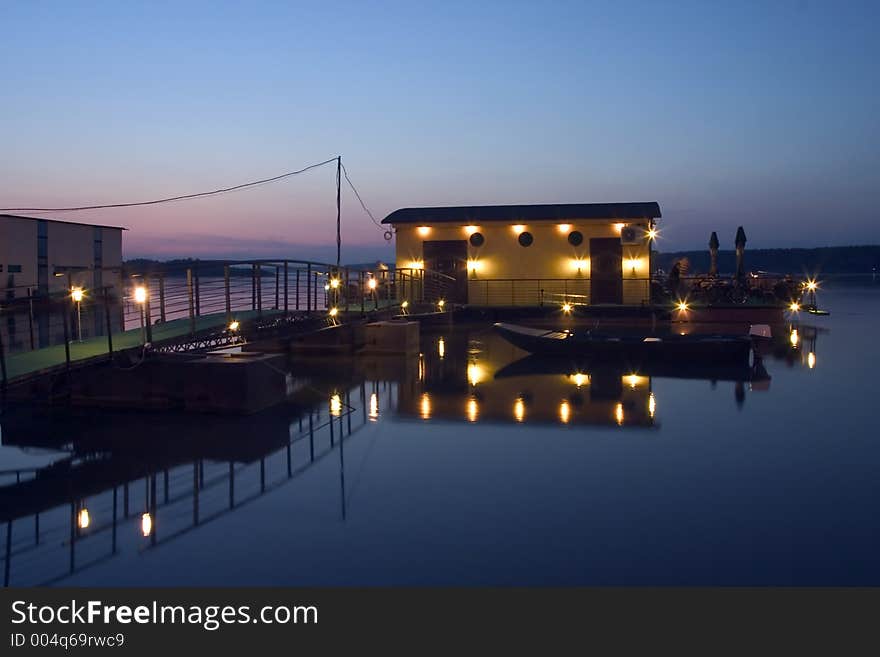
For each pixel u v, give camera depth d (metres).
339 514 6.39
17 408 10.98
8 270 30.36
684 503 6.57
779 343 19.92
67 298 11.38
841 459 8.04
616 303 27.66
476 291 28.64
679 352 16.17
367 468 7.82
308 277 16.28
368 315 19.14
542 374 14.65
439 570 5.21
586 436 9.23
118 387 10.98
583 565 5.25
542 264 28.20
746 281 29.97
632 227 27.25
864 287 64.88
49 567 5.38
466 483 7.25
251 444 8.91
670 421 10.07
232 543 5.77
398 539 5.79
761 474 7.47
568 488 7.05
